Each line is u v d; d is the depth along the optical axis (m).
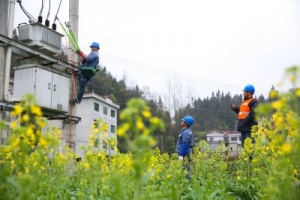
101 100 42.06
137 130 2.19
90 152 3.74
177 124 52.81
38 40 8.84
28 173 2.97
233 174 7.47
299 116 2.75
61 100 9.21
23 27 8.91
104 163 5.42
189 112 64.69
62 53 9.66
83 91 9.88
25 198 2.59
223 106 80.38
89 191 5.07
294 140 2.87
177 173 4.12
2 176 3.63
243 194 5.58
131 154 6.88
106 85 64.81
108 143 3.83
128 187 4.90
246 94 8.41
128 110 2.17
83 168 6.35
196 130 71.12
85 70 9.63
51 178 4.60
